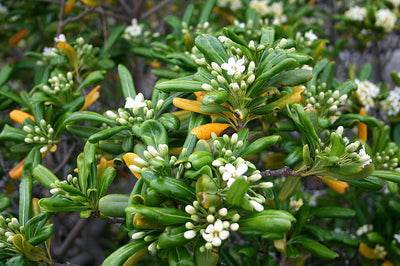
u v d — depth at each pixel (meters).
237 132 0.44
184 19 0.76
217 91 0.41
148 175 0.39
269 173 0.45
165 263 0.65
